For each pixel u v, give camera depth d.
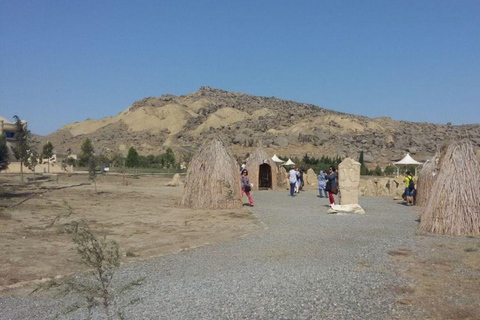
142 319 6.21
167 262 9.42
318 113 143.50
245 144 90.81
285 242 11.38
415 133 105.19
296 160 65.38
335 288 7.36
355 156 80.38
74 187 27.81
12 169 41.81
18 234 12.12
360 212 17.45
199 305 6.68
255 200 23.59
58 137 143.00
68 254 10.00
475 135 99.38
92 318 6.32
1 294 7.45
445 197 12.80
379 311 6.33
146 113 151.00
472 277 7.98
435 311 6.30
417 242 11.28
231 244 11.27
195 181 19.39
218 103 167.50
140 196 23.73
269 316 6.20
